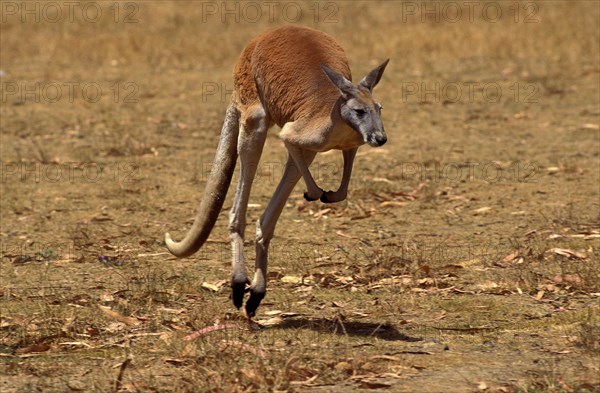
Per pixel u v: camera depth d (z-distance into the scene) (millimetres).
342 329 11492
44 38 39062
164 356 10711
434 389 9484
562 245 15070
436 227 16719
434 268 13883
